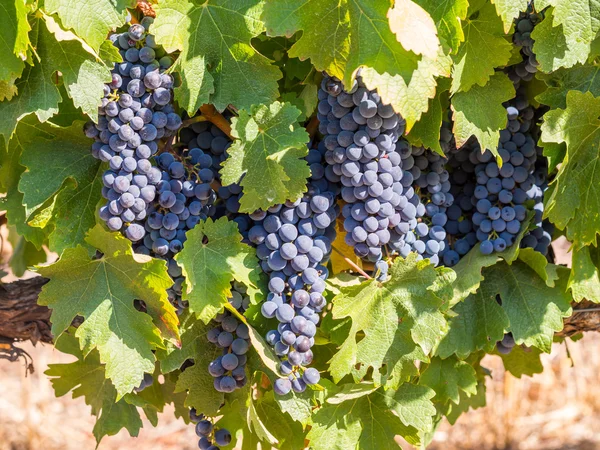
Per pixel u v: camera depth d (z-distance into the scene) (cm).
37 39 146
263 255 148
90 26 144
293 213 148
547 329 155
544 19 150
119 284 148
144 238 148
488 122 152
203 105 150
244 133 146
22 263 176
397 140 151
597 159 154
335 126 148
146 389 162
